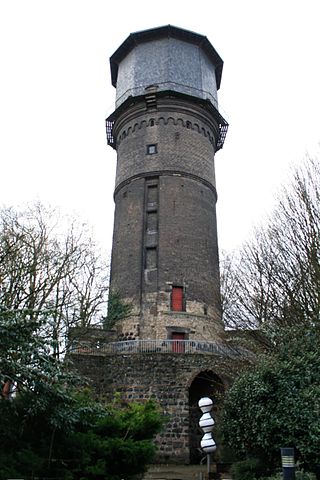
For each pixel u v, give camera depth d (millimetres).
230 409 13156
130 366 24938
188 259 30406
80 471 11148
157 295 29031
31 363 10883
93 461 11594
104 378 25188
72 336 24719
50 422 10547
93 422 12281
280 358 12922
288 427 11320
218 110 37500
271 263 19594
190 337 28297
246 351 23422
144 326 28375
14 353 10531
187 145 33688
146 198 32250
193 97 34500
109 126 37312
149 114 34469
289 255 18422
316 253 16094
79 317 26781
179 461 22328
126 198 32844
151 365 24656
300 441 11148
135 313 28797
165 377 24281
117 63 39031
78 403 11844
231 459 18750
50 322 11656
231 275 28938
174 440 22828
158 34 36500
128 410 14094
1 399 10648
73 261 27625
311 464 11102
